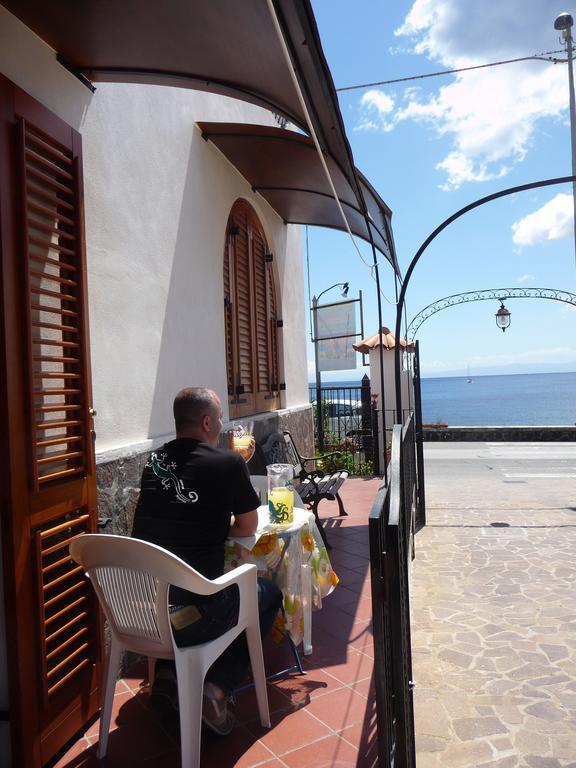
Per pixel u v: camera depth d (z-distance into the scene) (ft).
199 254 15.44
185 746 6.97
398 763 5.40
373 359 31.78
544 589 14.42
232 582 7.84
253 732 8.34
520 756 7.85
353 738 8.13
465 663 10.64
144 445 11.54
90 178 10.28
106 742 7.83
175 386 13.65
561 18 39.40
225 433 16.30
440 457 45.93
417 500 21.48
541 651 11.05
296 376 26.66
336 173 15.74
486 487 30.73
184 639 7.39
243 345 19.81
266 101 10.55
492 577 15.43
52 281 8.25
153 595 7.13
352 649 10.96
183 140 14.53
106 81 10.25
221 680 8.09
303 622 10.20
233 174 18.20
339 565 15.88
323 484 18.75
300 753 7.81
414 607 13.44
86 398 8.65
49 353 8.41
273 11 6.54
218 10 7.54
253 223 21.22
